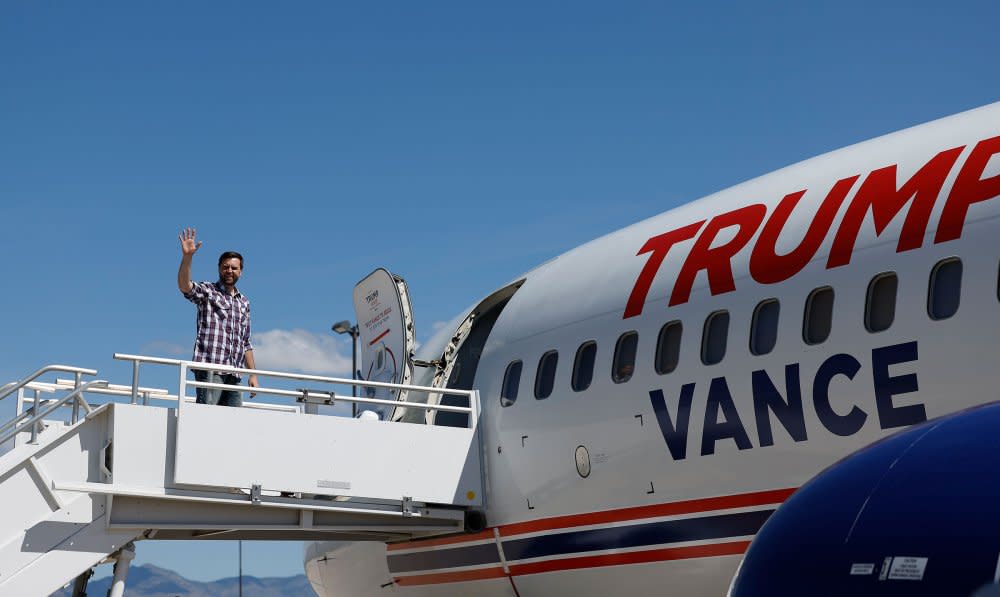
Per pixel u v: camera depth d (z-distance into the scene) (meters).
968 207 10.22
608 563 13.18
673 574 12.38
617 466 13.06
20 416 14.87
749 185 13.42
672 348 12.74
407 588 16.75
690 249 13.14
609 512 13.15
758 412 11.41
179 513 13.27
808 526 5.97
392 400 17.33
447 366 17.11
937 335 9.98
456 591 15.77
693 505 12.06
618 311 13.68
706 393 12.02
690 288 12.73
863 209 11.20
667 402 12.48
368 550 17.55
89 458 12.90
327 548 18.86
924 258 10.32
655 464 12.55
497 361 15.46
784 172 13.06
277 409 17.03
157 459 12.91
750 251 12.21
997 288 9.70
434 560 16.02
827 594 5.56
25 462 12.60
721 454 11.77
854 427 10.51
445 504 14.74
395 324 17.67
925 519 5.42
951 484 5.50
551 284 15.51
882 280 10.70
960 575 5.09
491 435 15.12
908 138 11.67
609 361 13.49
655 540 12.52
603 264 14.64
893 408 10.21
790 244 11.77
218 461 13.10
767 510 11.29
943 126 11.42
